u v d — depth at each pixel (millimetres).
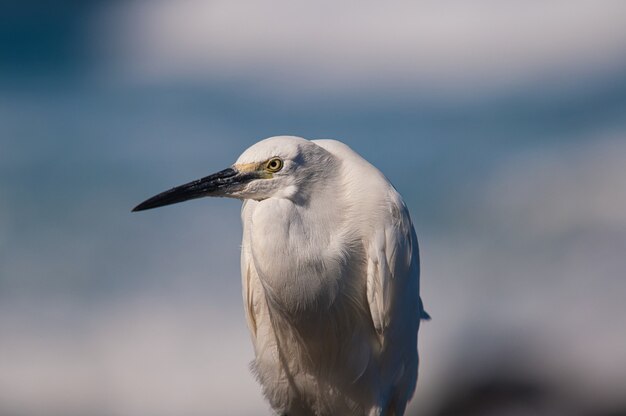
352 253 6641
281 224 6359
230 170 6480
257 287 7121
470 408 12062
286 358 7234
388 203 6695
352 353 6941
